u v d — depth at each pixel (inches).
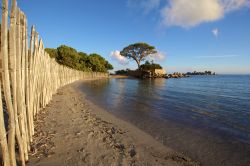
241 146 209.2
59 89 605.0
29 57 163.8
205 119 333.7
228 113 394.3
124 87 1019.3
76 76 1357.0
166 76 2640.3
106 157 159.0
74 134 202.8
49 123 229.8
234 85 1459.2
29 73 164.4
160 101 540.1
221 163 169.2
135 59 2775.6
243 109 446.3
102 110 364.8
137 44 2610.7
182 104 501.4
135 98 586.6
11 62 111.9
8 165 105.8
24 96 139.6
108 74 2972.4
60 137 189.6
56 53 1497.3
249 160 176.1
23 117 133.6
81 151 164.4
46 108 301.6
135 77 2778.1
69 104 375.9
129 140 208.1
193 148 199.6
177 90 916.6
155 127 270.5
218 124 300.8
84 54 2372.0
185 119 329.1
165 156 176.6
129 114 349.1
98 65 2427.4
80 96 535.8
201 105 497.0
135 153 175.3
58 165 138.1
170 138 226.8
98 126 245.6
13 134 111.1
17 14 118.3
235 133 255.9
